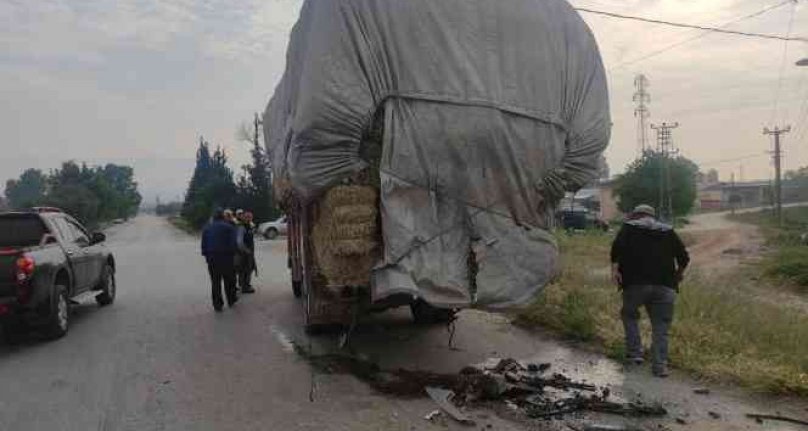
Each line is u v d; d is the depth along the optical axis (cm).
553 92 762
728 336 928
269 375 805
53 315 1012
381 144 733
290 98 898
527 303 749
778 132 7294
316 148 714
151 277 1950
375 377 781
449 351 910
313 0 757
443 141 722
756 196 13350
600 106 799
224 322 1161
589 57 797
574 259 1981
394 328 1052
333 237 733
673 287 799
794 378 723
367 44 709
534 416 643
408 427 622
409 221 714
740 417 641
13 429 629
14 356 921
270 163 1364
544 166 758
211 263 1279
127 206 11638
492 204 740
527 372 796
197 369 840
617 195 7175
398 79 716
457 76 726
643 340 916
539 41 759
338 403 695
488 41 739
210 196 6325
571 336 989
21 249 973
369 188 734
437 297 721
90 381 790
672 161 7000
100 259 1316
